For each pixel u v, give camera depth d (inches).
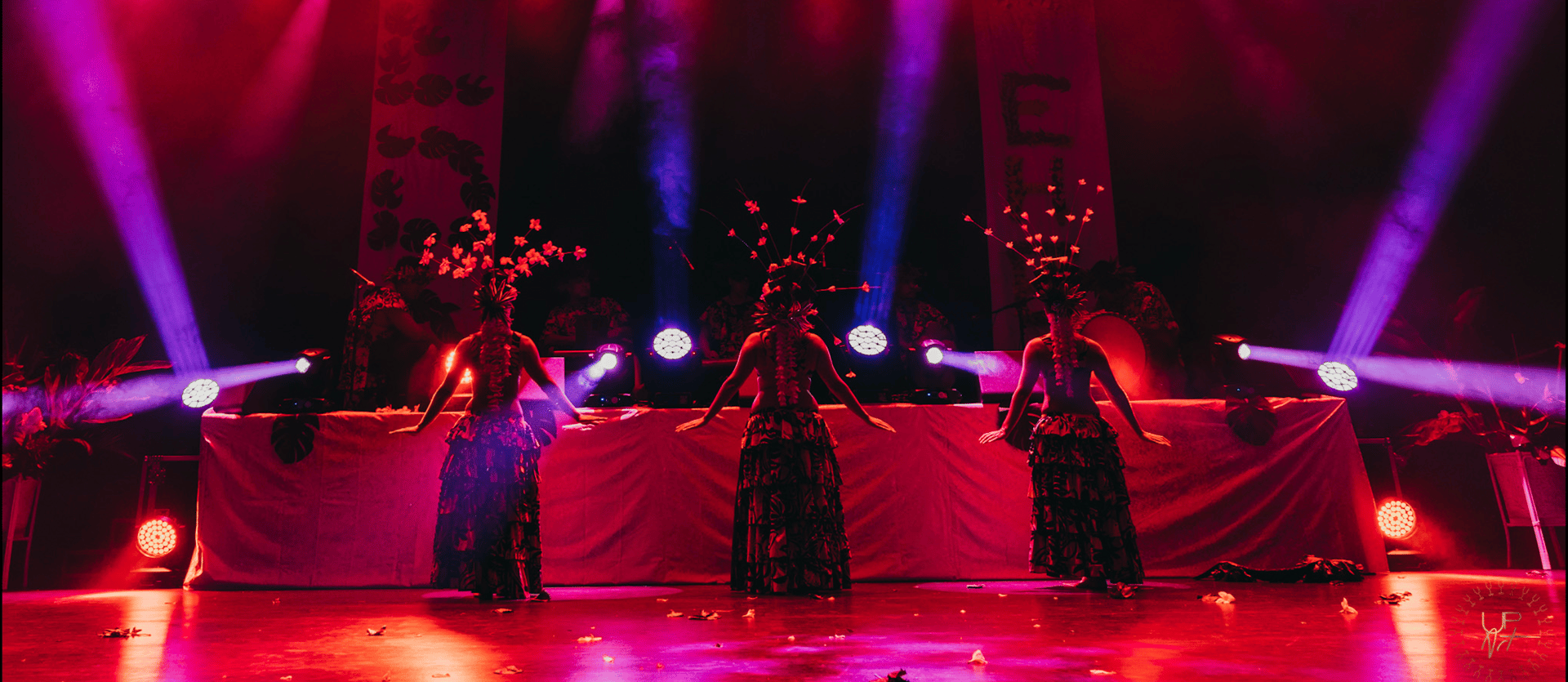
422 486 177.0
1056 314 157.2
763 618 112.5
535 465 150.1
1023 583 167.8
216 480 176.9
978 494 179.5
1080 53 244.2
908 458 179.6
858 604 128.7
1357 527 178.9
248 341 249.3
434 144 229.0
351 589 171.6
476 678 72.3
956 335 269.0
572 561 175.0
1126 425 182.2
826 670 74.4
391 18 235.1
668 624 107.8
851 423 180.1
